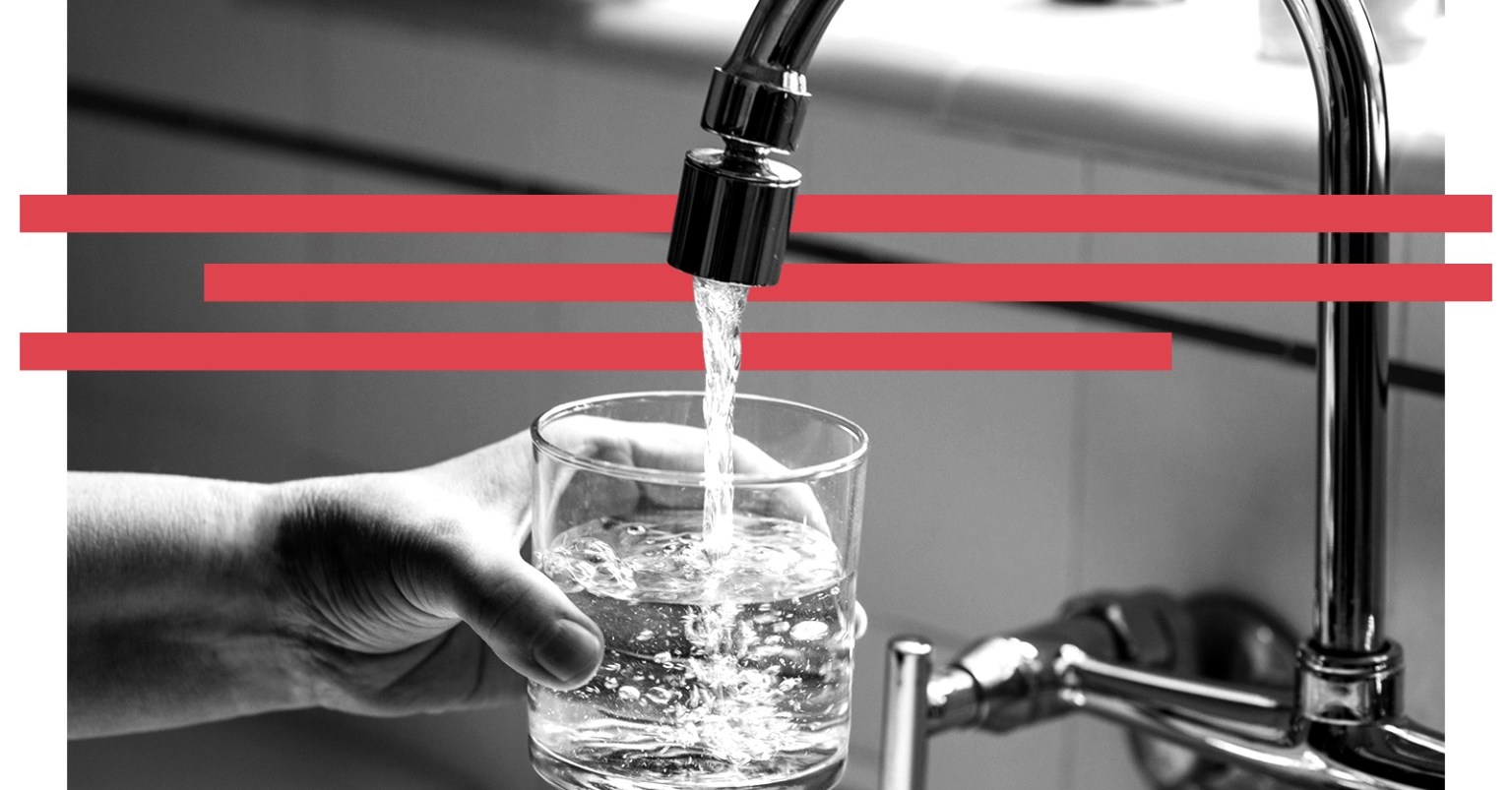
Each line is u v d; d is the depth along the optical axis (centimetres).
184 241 113
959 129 79
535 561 50
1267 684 71
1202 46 83
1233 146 70
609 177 93
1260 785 69
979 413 80
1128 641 68
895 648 54
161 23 114
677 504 45
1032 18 91
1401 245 64
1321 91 48
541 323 96
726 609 45
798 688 46
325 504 60
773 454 51
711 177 40
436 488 61
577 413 51
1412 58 72
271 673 66
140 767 108
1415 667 68
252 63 109
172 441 116
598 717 46
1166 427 74
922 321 81
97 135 119
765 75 40
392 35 102
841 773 48
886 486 84
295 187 108
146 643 66
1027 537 80
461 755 101
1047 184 77
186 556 64
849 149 84
